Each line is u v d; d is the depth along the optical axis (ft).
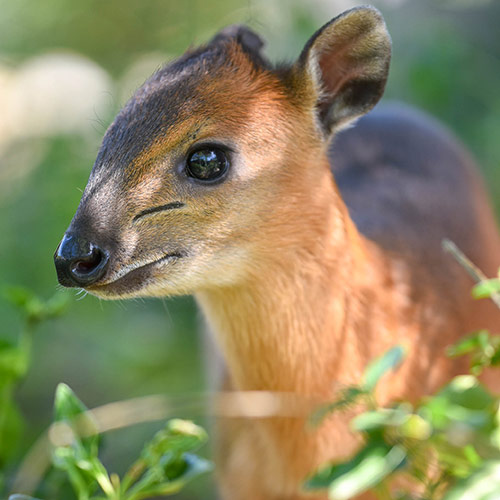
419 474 21.44
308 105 29.40
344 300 30.35
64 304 32.83
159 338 50.90
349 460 19.94
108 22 66.85
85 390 49.80
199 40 62.54
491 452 19.34
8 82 66.64
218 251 28.32
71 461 26.50
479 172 45.57
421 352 31.94
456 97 53.88
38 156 59.41
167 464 26.43
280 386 30.78
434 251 35.58
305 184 29.19
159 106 28.07
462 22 59.00
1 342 31.58
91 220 27.09
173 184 27.61
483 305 35.60
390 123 41.70
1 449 32.27
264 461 33.86
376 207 36.99
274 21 58.49
